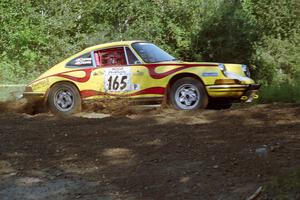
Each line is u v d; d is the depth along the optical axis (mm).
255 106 10297
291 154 6324
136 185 5930
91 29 21422
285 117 8805
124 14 21875
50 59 19938
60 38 20625
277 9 27000
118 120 9219
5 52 19078
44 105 11391
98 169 6516
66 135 8086
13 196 5832
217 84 10023
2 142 7785
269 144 6844
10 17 19781
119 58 10930
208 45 22797
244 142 7047
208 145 7031
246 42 23219
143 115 9961
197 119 9094
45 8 20922
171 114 9742
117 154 6988
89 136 7969
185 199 5457
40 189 5992
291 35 27281
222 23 22859
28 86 11477
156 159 6652
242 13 23578
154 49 11211
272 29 27297
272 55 26406
